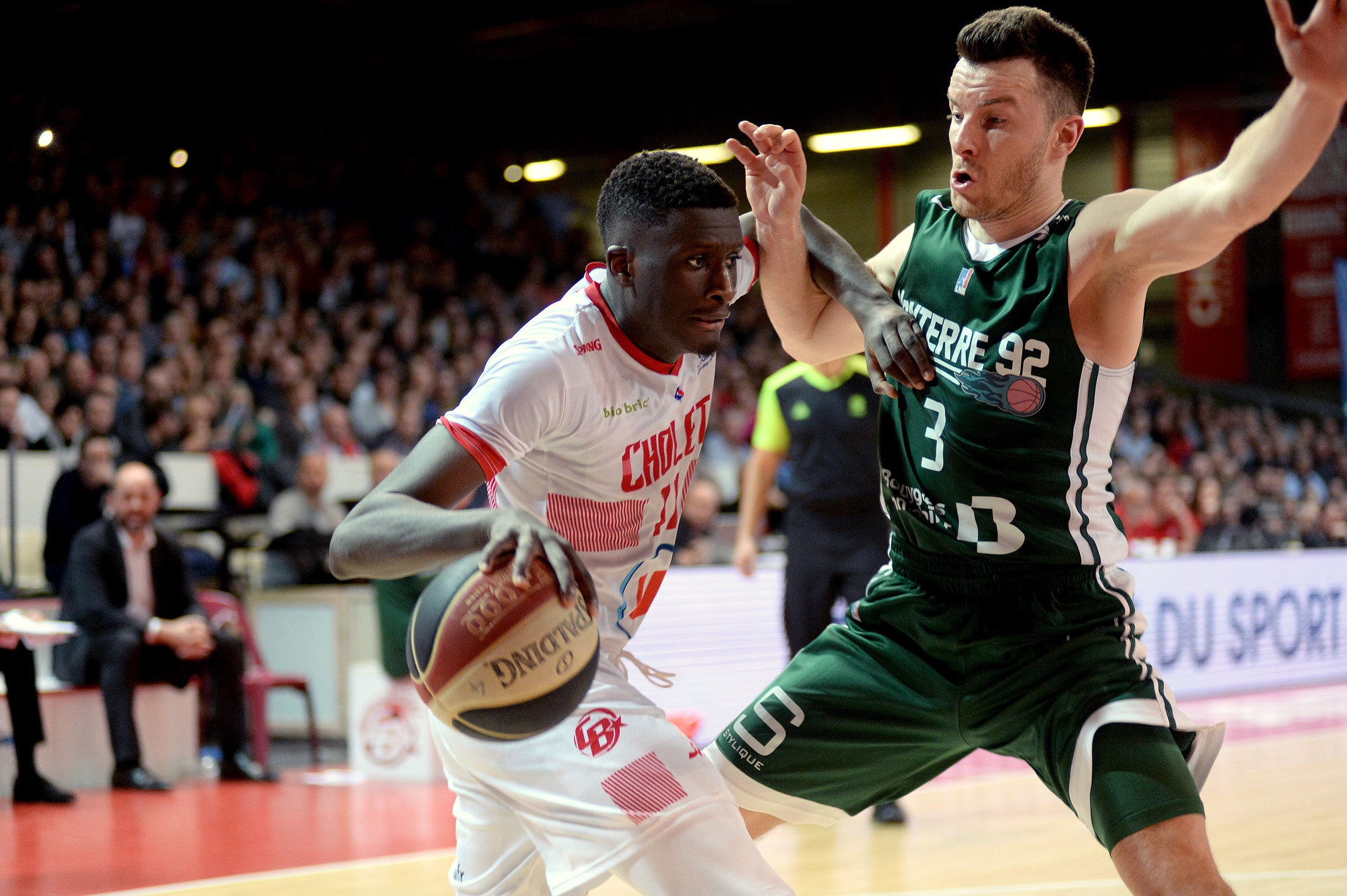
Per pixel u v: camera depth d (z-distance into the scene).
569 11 12.18
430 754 5.96
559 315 2.07
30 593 6.77
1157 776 2.10
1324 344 16.11
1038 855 4.23
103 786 6.06
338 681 7.38
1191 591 8.60
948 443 2.34
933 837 4.54
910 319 2.35
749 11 14.35
